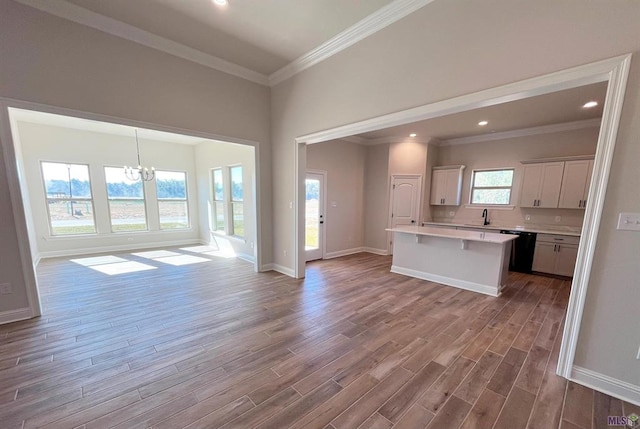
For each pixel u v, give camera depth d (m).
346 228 6.41
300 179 4.23
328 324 2.77
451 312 3.09
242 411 1.63
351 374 1.99
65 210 5.71
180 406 1.66
